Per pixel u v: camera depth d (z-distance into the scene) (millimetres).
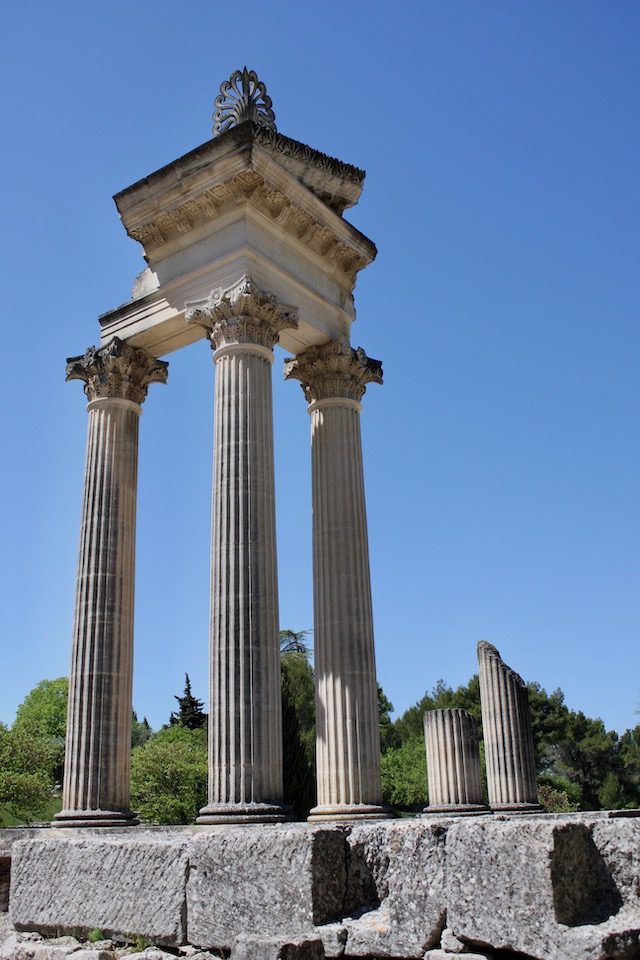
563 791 81812
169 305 24969
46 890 12250
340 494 25312
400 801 74938
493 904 8398
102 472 24812
